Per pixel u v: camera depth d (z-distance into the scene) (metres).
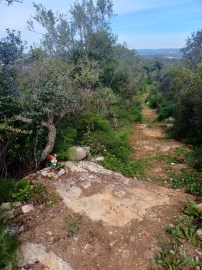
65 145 6.84
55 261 3.88
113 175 6.21
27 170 6.19
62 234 4.31
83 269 3.82
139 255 4.08
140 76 25.48
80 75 11.56
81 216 4.68
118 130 12.67
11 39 6.45
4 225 4.26
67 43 15.81
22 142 6.22
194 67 22.14
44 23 15.40
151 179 7.30
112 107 13.95
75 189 5.36
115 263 3.94
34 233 4.29
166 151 10.08
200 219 4.89
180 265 3.95
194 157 8.77
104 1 16.59
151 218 4.82
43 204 4.94
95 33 16.44
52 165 5.99
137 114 17.81
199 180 7.12
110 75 16.03
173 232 4.50
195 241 4.38
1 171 5.95
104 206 4.98
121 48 18.98
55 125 7.05
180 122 12.89
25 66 6.53
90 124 8.82
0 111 5.59
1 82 5.75
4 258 3.67
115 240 4.29
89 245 4.17
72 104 6.78
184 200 5.59
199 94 10.56
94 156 7.52
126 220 4.71
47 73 6.12
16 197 5.06
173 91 19.34
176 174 7.64
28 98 5.70
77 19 16.17
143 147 10.75
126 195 5.39
